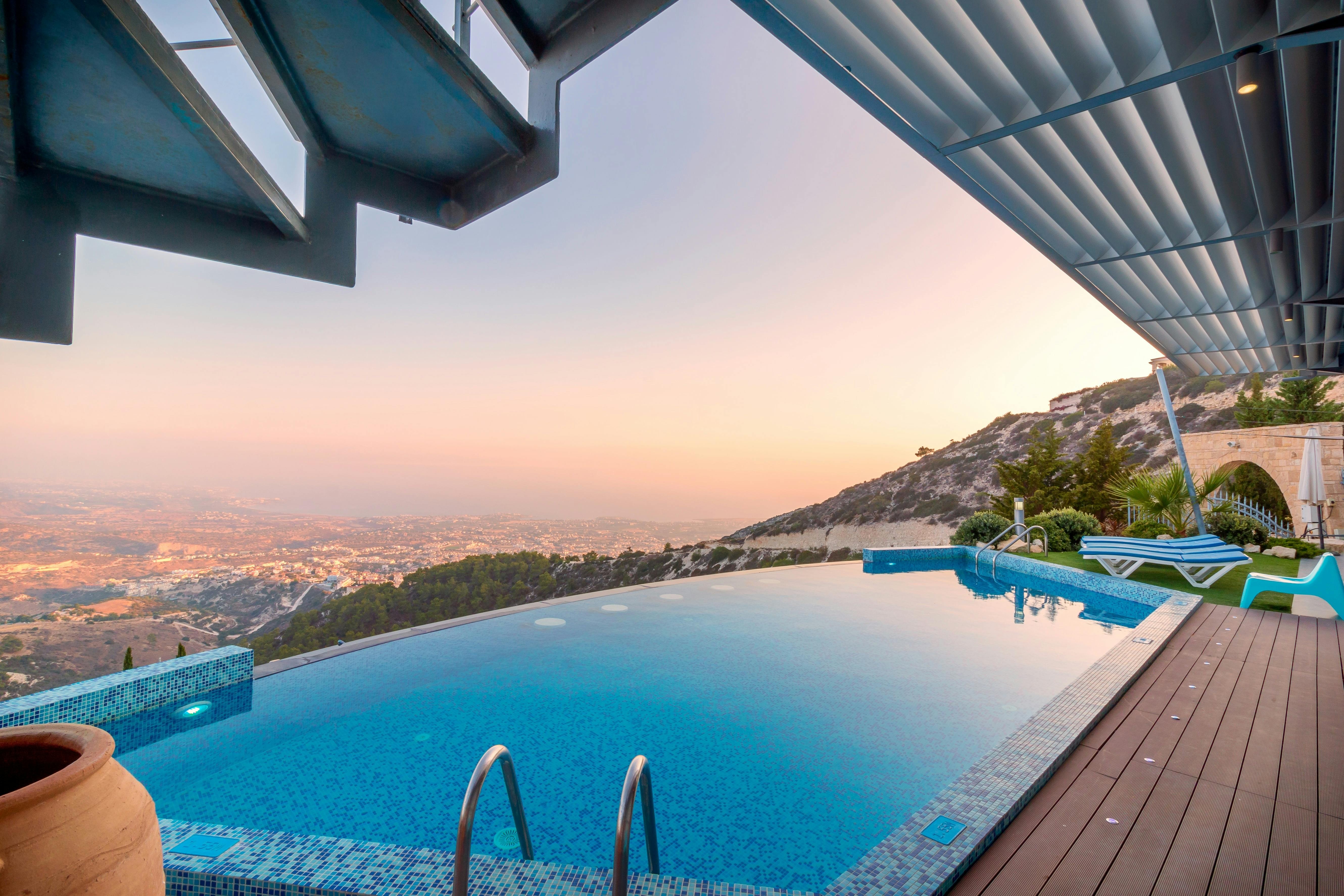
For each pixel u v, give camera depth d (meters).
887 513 35.06
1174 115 3.79
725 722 3.78
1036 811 2.17
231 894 1.66
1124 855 1.92
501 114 2.26
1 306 1.80
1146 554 6.82
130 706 3.51
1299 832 2.04
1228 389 28.12
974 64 3.27
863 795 2.96
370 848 1.78
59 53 1.54
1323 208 4.72
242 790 2.98
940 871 1.75
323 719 3.77
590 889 1.62
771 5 2.91
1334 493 13.05
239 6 1.72
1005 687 4.39
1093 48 3.22
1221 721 2.97
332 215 2.42
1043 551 9.52
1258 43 2.95
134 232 2.06
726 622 6.23
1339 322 7.94
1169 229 5.16
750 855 2.52
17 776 1.00
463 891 1.39
